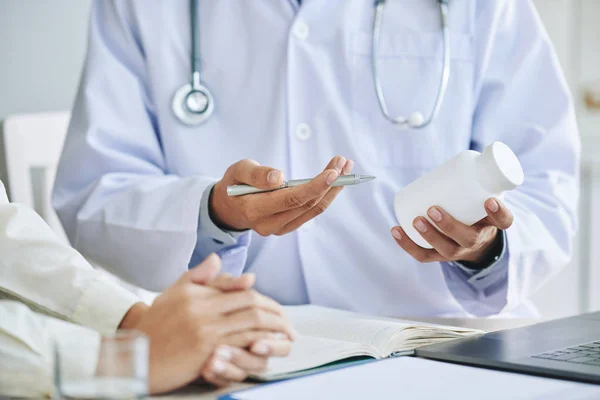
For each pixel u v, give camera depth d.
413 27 1.45
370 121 1.42
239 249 1.29
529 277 1.31
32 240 0.85
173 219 1.25
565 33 3.05
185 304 0.70
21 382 0.69
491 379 0.72
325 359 0.77
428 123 1.42
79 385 0.54
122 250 1.31
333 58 1.42
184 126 1.42
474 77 1.46
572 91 3.08
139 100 1.44
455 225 0.98
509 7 1.47
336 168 1.02
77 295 0.81
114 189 1.38
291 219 1.09
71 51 2.06
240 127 1.42
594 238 2.97
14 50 1.94
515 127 1.45
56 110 2.04
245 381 0.74
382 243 1.39
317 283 1.37
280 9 1.43
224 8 1.43
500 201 0.95
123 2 1.46
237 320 0.70
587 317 1.02
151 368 0.69
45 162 1.74
